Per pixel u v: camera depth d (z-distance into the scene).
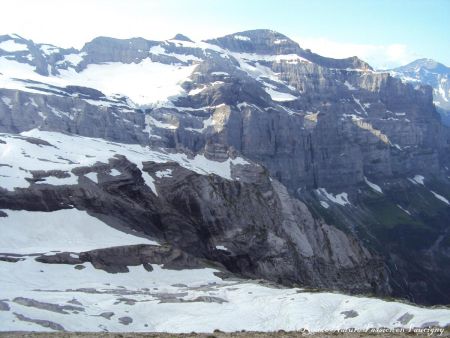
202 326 89.31
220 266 169.75
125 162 190.25
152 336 63.94
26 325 76.38
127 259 135.12
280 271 193.88
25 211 150.88
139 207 178.25
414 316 85.25
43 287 110.12
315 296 101.25
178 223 186.50
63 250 130.62
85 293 103.69
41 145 194.50
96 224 155.88
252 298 106.38
